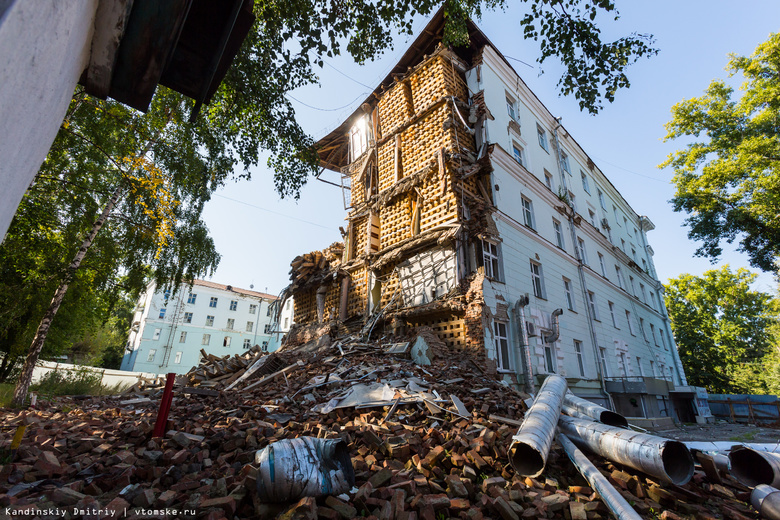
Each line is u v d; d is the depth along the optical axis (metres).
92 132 10.49
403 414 6.11
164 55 2.22
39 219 10.80
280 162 9.49
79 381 12.88
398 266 14.86
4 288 9.89
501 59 17.86
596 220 23.80
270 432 5.17
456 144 14.28
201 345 40.06
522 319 12.59
